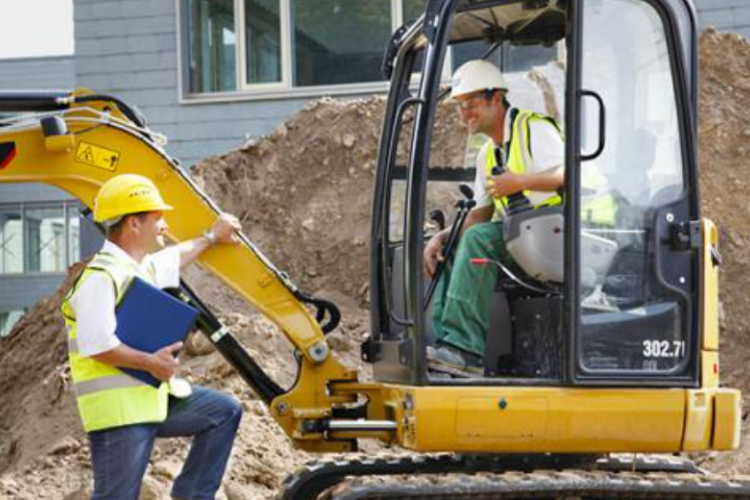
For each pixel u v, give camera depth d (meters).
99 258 8.93
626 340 9.51
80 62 20.28
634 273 9.58
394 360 9.91
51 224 33.59
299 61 20.22
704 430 9.53
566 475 9.59
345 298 16.73
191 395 9.43
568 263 9.33
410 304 9.36
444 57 9.40
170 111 20.12
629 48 9.59
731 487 9.62
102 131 10.41
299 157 18.02
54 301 18.14
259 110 20.02
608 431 9.34
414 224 9.35
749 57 17.89
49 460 13.80
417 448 9.17
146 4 20.09
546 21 10.05
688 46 9.74
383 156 10.85
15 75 33.94
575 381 9.30
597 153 9.23
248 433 13.59
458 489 9.29
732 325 15.83
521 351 9.76
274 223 17.67
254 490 12.85
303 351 10.55
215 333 10.57
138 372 8.88
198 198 10.52
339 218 17.44
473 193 10.88
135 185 9.06
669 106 9.66
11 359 17.72
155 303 8.88
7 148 10.29
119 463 8.86
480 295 9.78
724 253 16.39
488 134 10.26
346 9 20.11
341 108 18.28
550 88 10.39
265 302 10.55
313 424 10.41
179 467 12.98
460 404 9.18
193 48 20.28
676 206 9.62
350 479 9.66
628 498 9.70
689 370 9.55
